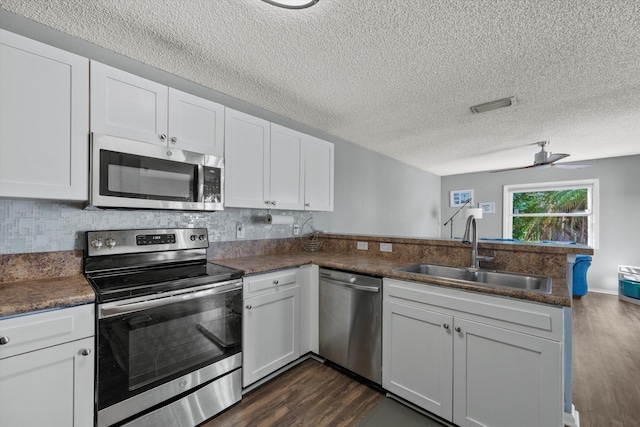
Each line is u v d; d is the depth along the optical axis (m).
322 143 2.87
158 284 1.47
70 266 1.64
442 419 1.67
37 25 1.59
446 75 2.09
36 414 1.13
